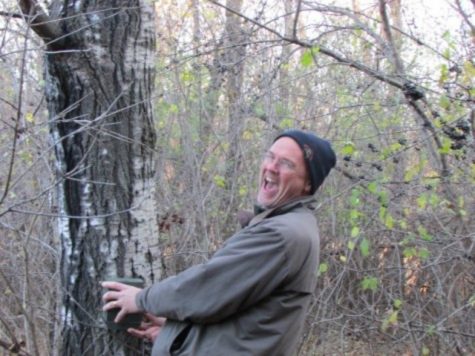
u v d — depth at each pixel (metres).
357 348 4.46
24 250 3.08
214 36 4.77
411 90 3.31
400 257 4.39
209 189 4.35
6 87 3.87
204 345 2.03
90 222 2.54
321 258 4.43
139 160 2.59
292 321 2.08
